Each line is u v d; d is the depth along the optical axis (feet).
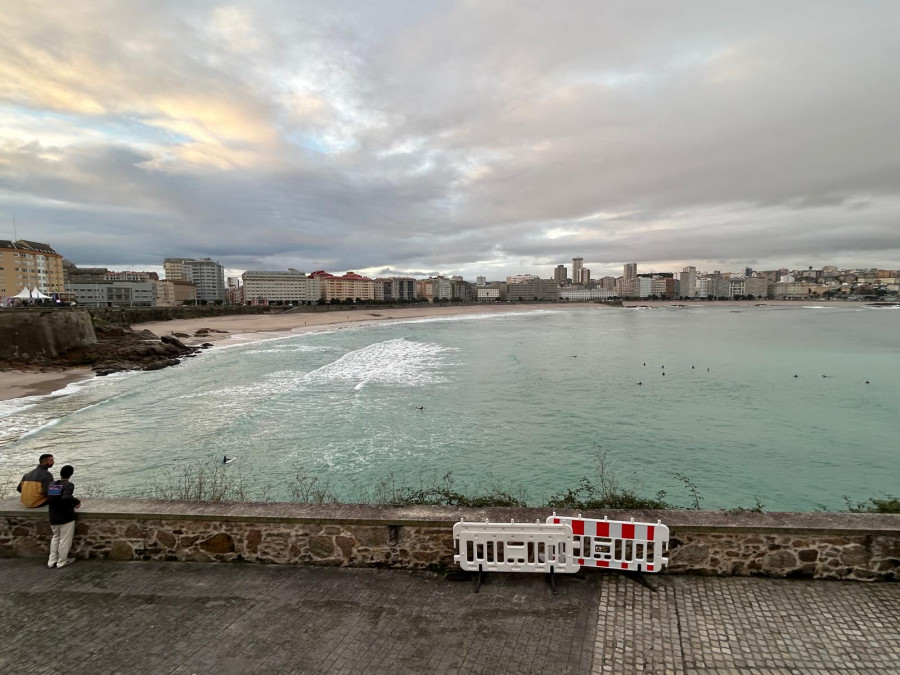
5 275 305.12
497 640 13.82
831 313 465.47
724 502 46.75
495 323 339.57
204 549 18.31
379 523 17.54
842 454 60.08
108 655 13.48
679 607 15.10
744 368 125.49
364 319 360.69
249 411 77.51
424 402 85.35
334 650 13.53
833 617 14.51
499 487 48.91
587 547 17.53
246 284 568.00
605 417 76.54
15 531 18.76
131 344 143.43
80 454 57.06
